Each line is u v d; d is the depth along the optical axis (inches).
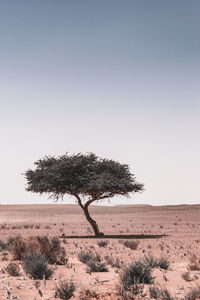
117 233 1859.0
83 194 1723.7
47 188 1683.1
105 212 4389.8
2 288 469.7
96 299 414.6
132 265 515.8
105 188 1615.4
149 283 496.7
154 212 4035.4
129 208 5093.5
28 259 612.4
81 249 1070.4
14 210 4554.6
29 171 1753.2
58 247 783.1
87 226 2449.6
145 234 1754.4
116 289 453.7
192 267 630.5
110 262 728.3
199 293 425.7
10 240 1015.6
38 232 1888.5
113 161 1749.5
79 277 555.8
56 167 1647.4
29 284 499.8
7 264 698.8
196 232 1788.9
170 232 1833.2
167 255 904.9
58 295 431.2
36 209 4739.2
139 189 1667.1
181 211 4008.4
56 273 600.4
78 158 1694.1
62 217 3609.7
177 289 464.8
